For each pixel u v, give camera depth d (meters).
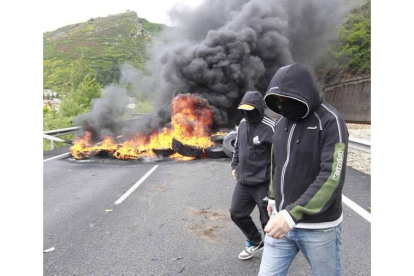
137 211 5.16
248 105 3.22
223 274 3.23
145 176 7.85
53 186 6.89
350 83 24.12
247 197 3.49
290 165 2.17
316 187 1.94
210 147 11.03
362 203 5.28
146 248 3.82
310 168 2.10
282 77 2.11
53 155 11.52
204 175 7.88
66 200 5.83
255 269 3.32
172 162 9.91
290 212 1.91
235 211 3.50
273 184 2.40
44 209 5.30
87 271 3.30
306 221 1.97
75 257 3.60
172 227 4.46
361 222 4.46
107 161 10.22
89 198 5.93
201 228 4.43
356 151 10.28
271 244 2.34
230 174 7.98
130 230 4.37
